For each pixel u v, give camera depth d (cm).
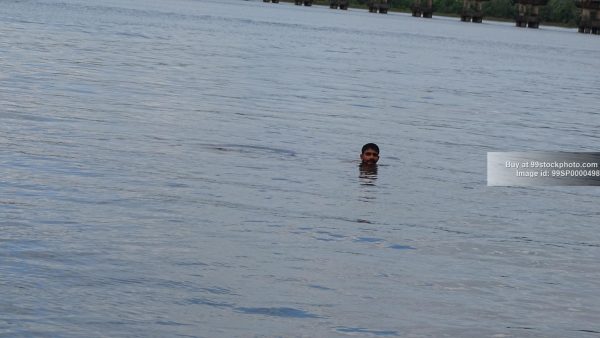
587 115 3391
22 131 2045
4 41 4359
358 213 1539
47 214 1369
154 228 1341
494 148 2394
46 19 6769
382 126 2634
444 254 1321
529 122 3027
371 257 1277
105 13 8625
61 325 952
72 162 1764
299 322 1009
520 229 1514
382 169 1966
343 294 1108
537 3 15612
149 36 5947
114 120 2312
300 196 1638
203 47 5366
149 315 998
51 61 3653
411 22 14188
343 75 4266
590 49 9988
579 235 1503
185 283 1107
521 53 8125
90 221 1351
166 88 3109
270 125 2453
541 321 1059
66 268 1127
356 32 9344
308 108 2884
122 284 1087
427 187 1809
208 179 1716
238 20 9694
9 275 1082
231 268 1177
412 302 1096
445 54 7019
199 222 1395
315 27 9562
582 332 1031
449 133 2605
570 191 1873
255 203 1552
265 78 3753
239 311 1029
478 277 1216
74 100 2603
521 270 1266
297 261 1230
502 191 1825
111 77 3294
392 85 3975
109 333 941
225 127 2355
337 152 2130
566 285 1208
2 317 958
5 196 1454
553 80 5212
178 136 2164
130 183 1628
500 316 1067
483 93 3991
